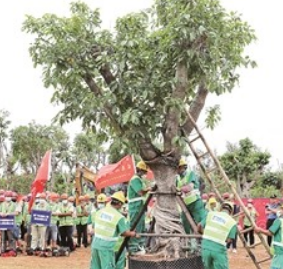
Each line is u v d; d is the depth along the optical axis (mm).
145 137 10695
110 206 10555
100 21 11055
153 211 11047
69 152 44250
